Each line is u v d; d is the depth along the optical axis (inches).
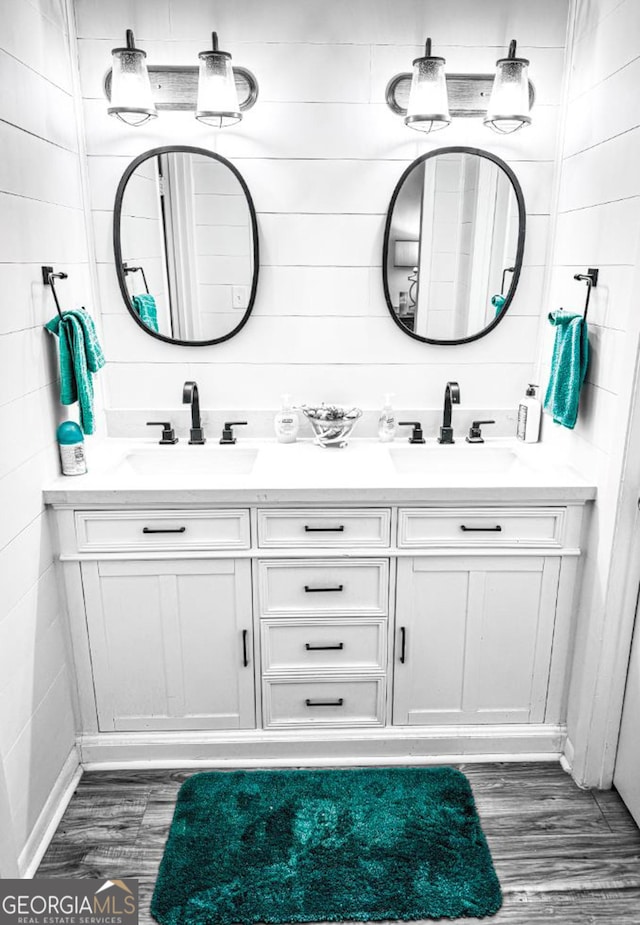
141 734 83.7
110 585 78.0
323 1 80.9
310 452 87.9
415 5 81.4
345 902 64.9
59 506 74.6
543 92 84.5
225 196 85.7
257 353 92.1
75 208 83.0
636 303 64.4
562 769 83.1
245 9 80.9
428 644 81.5
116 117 82.7
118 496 73.9
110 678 81.4
